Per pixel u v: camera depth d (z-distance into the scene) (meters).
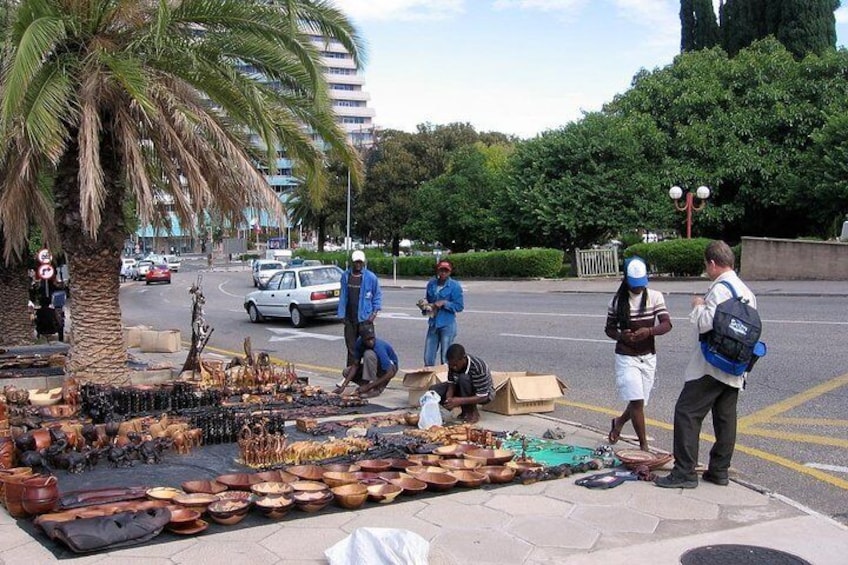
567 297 24.25
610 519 5.11
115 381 9.70
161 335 14.99
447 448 6.58
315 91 10.18
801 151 32.56
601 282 30.38
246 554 4.41
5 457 6.01
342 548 4.23
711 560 4.45
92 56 8.92
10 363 11.55
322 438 7.46
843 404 8.52
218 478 5.64
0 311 14.76
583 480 5.88
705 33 45.25
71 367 9.73
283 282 21.19
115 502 5.13
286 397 9.48
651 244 29.33
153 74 9.23
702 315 5.69
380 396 10.02
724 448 5.80
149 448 6.51
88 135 8.46
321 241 65.62
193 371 10.86
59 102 8.43
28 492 4.90
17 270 14.79
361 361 10.23
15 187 9.25
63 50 9.16
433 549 4.49
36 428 7.16
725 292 5.68
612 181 34.22
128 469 6.27
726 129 33.62
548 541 4.72
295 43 9.97
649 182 33.44
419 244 59.62
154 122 9.05
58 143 8.34
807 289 20.94
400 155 57.31
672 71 37.41
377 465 6.03
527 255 34.28
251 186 9.46
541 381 8.66
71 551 4.37
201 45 9.76
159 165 10.06
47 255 15.79
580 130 34.69
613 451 6.77
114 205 9.62
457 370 8.05
